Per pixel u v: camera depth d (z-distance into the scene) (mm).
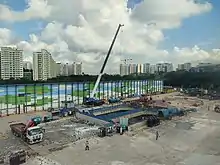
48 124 44469
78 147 30922
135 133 38594
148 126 43594
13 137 35531
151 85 109125
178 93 112562
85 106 64812
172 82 153500
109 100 74438
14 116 51844
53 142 33000
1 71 104188
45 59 121438
